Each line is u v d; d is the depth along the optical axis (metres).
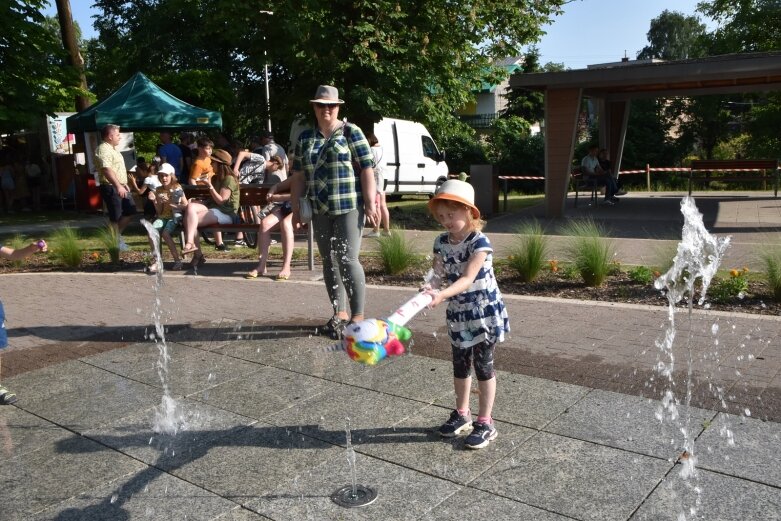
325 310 6.88
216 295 7.69
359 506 3.19
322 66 14.45
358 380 4.84
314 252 10.59
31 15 17.75
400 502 3.21
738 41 31.77
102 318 6.83
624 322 6.09
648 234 11.87
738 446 3.66
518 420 4.07
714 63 12.89
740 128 34.19
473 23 15.45
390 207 18.08
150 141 29.20
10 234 13.97
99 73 34.22
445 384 4.71
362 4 14.28
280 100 16.11
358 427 4.06
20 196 19.91
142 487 3.43
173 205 9.28
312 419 4.19
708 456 3.56
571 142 14.84
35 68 17.86
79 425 4.21
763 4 31.00
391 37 14.82
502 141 32.16
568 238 9.20
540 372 4.86
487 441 3.77
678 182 26.03
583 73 14.11
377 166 11.70
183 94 25.09
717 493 3.20
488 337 3.72
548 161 15.09
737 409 4.12
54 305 7.46
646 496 3.20
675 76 13.31
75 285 8.54
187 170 15.97
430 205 3.70
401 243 8.70
